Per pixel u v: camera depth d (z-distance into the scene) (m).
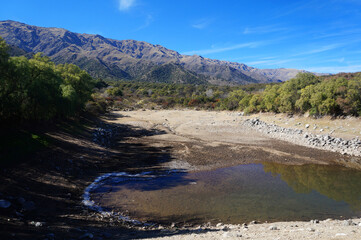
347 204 15.13
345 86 37.28
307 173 21.75
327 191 17.42
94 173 19.98
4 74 18.69
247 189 17.64
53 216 10.90
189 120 55.47
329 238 6.61
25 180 14.30
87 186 17.14
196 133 40.97
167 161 24.62
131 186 17.72
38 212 10.92
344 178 20.47
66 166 19.20
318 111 39.91
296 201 15.55
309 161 25.55
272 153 28.41
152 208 14.11
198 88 143.88
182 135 39.25
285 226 11.03
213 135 39.12
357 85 35.81
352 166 23.89
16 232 7.66
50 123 28.75
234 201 15.40
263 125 44.12
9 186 12.70
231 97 77.25
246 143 33.53
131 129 44.19
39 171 16.33
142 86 150.38
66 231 8.85
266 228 10.52
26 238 7.34
